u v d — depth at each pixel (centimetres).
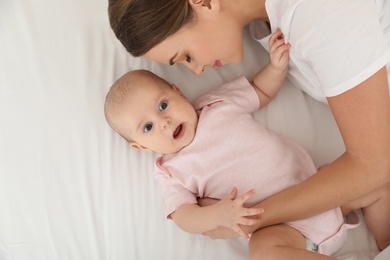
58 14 136
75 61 133
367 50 92
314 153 131
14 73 131
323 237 114
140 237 124
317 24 95
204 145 122
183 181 121
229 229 114
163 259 124
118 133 126
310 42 97
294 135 132
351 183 102
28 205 124
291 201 106
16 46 133
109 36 135
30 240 123
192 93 135
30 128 127
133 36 103
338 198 104
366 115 95
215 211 109
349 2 93
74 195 125
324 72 97
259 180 118
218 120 124
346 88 95
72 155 126
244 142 121
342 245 123
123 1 100
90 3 138
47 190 124
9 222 123
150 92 122
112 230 123
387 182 105
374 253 121
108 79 132
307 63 114
